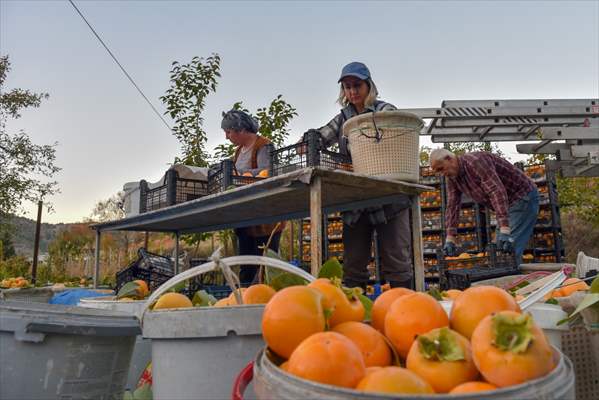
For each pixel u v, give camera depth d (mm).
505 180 4105
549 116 6008
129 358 1311
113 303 1661
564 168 6840
